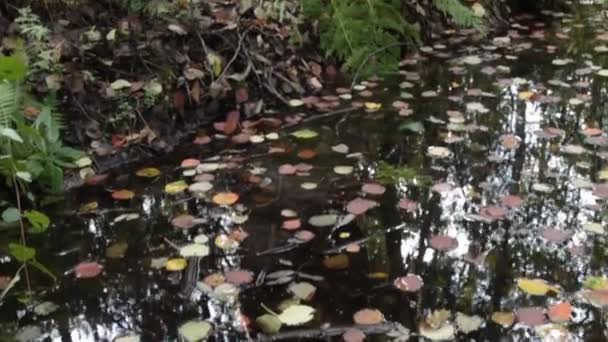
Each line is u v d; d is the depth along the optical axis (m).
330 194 2.51
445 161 2.75
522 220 2.31
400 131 3.04
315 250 2.17
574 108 3.25
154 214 2.39
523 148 2.84
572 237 2.21
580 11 5.00
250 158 2.80
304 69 3.57
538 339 1.75
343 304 1.91
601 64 3.85
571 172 2.63
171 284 2.02
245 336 1.79
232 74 3.26
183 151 2.86
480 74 3.73
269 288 1.99
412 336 1.77
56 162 2.52
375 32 3.79
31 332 1.83
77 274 2.07
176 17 3.28
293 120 3.16
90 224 2.34
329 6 3.79
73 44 2.96
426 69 3.83
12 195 2.41
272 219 2.35
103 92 2.87
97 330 1.83
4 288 2.00
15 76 2.38
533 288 1.96
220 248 2.19
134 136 2.80
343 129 3.07
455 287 1.98
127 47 3.06
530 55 4.04
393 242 2.20
